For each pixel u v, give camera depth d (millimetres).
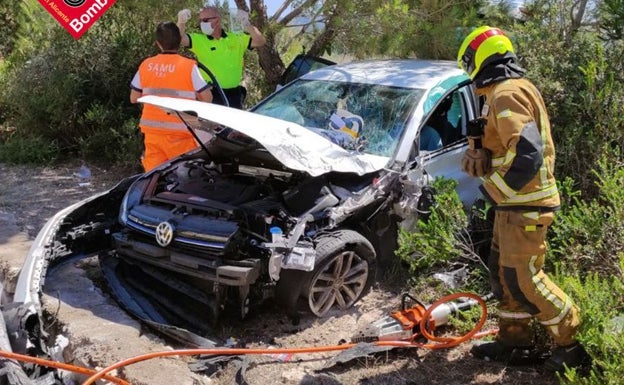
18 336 3455
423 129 5004
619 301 3471
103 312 4055
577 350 3354
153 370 3359
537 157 3023
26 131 8773
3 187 7199
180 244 3996
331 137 4793
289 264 3805
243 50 6762
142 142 7691
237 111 4438
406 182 4410
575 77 5379
